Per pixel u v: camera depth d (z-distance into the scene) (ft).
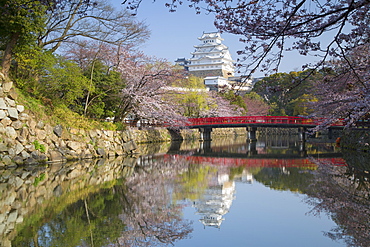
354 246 20.35
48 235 21.74
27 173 42.73
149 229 23.41
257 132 185.47
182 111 115.24
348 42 20.06
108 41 63.10
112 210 27.94
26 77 54.75
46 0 18.10
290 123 108.47
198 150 86.99
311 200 31.76
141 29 65.00
